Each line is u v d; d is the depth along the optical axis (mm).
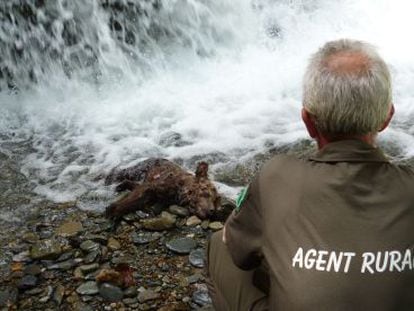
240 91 5605
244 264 2180
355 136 1952
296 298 1804
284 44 6410
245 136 4938
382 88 1924
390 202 1857
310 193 1899
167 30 6488
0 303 3283
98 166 4672
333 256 1809
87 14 6176
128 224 3883
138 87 5840
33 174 4609
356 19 6672
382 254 1794
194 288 3336
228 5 6469
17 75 5988
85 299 3275
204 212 3879
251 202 2072
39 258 3623
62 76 6047
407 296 1781
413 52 6008
